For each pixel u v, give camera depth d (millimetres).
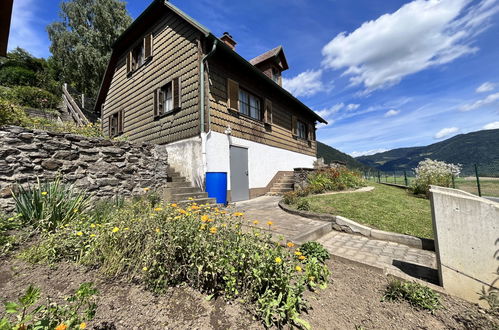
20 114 4734
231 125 7098
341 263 2592
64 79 20062
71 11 18969
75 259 2084
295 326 1495
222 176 5754
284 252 2033
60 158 3814
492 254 1762
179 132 6613
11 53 21188
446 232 1964
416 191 7305
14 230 2539
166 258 1845
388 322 1561
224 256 1792
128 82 9102
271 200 7242
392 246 3209
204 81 6184
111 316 1438
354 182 8648
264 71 11297
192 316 1516
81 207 3256
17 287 1638
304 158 12188
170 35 7129
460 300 1819
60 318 1228
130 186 4715
